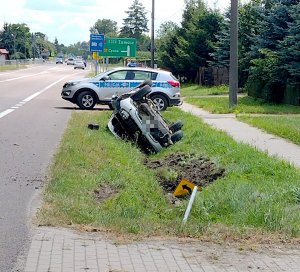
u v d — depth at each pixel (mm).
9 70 79750
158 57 59125
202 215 7637
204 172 11672
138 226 6598
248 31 37812
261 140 15539
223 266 5562
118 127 15375
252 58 32719
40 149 11930
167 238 6336
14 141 12984
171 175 11430
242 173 10641
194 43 50625
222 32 43344
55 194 7852
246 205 7844
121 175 9898
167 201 9375
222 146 13500
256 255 5898
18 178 9070
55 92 33438
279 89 28641
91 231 6406
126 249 5898
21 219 6766
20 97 28359
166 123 15414
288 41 26125
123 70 23078
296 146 14539
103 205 7781
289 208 7762
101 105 25453
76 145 12078
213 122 20109
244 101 29578
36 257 5543
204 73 48719
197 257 5773
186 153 13594
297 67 25859
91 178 9180
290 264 5676
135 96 15234
